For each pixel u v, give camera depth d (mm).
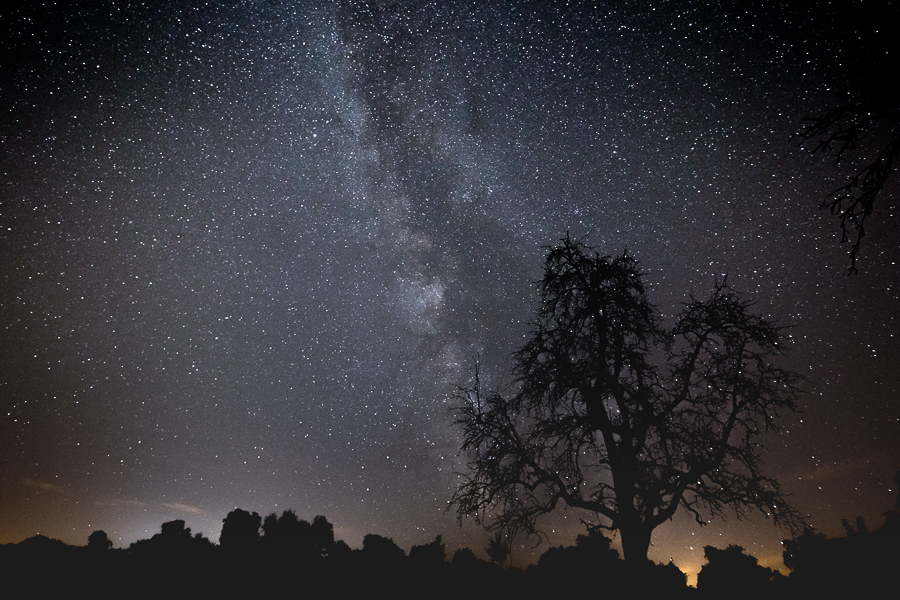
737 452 10906
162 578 4934
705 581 7203
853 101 4586
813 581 7074
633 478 10633
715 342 11883
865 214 4625
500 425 12445
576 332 12281
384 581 5758
